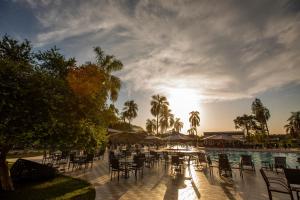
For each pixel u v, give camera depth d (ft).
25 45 21.98
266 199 20.57
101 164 46.98
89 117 20.67
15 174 26.55
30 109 13.98
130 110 169.99
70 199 20.21
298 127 178.70
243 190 24.06
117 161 29.94
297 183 16.22
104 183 27.91
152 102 168.76
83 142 21.40
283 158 35.12
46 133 17.11
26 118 14.02
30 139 17.40
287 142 120.16
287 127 187.52
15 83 13.06
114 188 25.18
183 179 30.58
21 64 15.08
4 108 12.78
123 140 37.83
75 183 27.14
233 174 34.40
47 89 15.58
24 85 13.79
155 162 50.34
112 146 94.07
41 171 28.37
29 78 14.65
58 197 20.70
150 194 22.56
